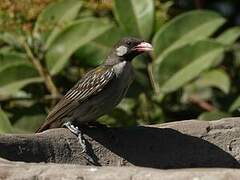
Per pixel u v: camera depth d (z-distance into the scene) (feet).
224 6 50.85
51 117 33.12
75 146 29.89
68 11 39.11
